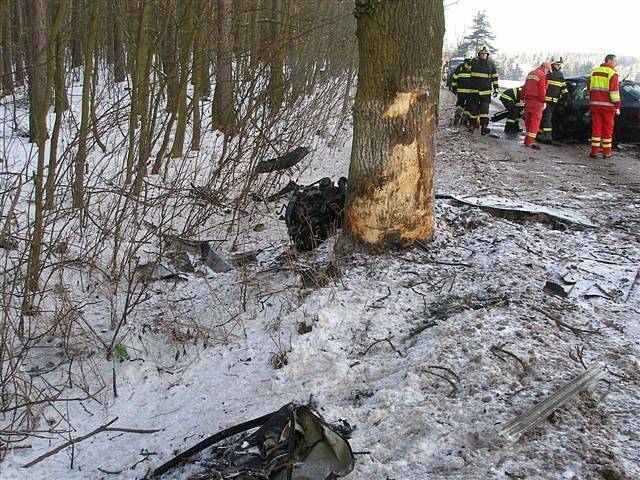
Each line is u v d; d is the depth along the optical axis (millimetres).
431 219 5891
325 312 4766
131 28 8656
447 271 5344
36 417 4125
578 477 2775
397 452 3184
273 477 2990
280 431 3137
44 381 4344
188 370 4680
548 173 10344
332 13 13711
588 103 13461
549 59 13688
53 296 5598
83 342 5117
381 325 4598
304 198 6605
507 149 12844
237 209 7371
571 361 3811
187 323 5379
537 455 2949
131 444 3891
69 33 6512
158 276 6383
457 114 16031
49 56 5148
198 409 4145
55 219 5547
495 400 3414
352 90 17641
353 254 5750
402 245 5742
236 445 3174
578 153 12594
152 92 6965
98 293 5965
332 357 4328
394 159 5535
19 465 3734
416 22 5242
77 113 12945
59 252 5965
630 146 13508
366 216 5688
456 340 4113
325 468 3000
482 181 9461
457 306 4695
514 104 14992
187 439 3764
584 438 3059
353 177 5699
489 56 14891
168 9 7453
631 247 6203
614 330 4340
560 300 4797
